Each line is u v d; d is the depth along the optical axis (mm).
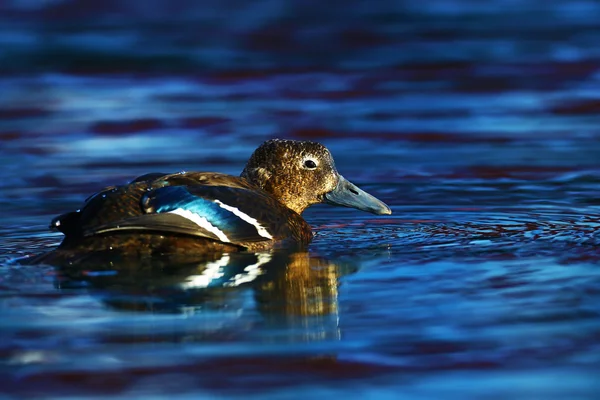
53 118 21328
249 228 11555
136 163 17656
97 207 11016
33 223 13789
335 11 32594
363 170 17328
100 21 31375
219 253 11406
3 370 8438
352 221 13797
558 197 15062
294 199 13289
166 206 10977
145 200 10984
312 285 10469
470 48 27531
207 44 28422
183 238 11219
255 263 11281
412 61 26406
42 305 9820
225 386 8141
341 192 13391
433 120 21016
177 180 11672
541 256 11500
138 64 26453
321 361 8555
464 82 24328
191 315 9531
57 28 30234
